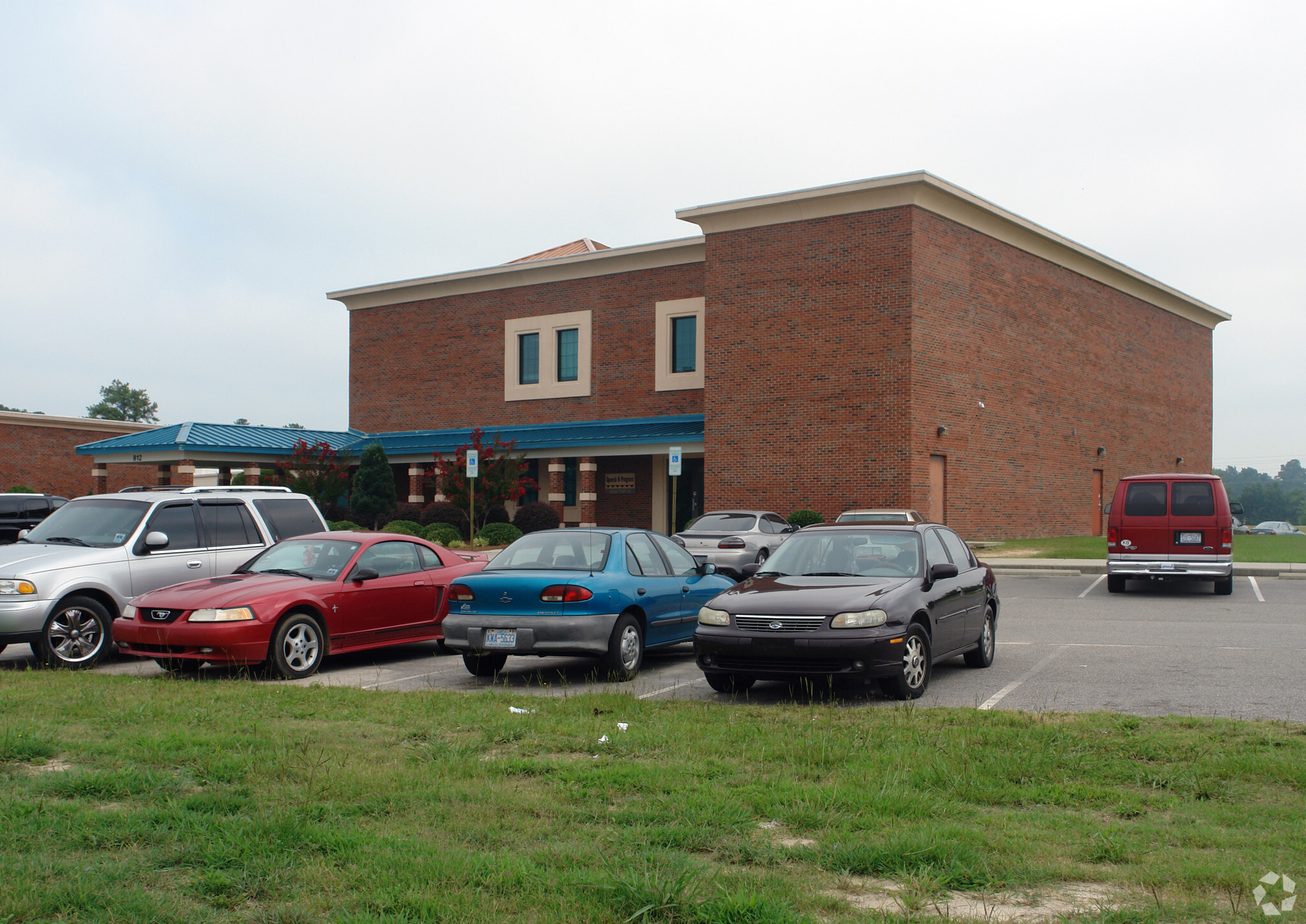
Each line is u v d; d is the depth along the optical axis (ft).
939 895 14.73
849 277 95.04
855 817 18.28
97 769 21.99
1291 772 20.79
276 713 28.40
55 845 16.72
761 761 22.71
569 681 36.17
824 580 34.04
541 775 21.79
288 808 18.63
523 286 130.82
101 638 40.93
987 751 23.03
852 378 94.48
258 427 131.34
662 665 40.65
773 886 14.76
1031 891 14.96
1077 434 121.60
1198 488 63.77
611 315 123.95
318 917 14.14
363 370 144.46
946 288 97.09
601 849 16.53
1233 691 31.78
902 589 32.35
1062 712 28.45
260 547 46.09
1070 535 119.55
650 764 22.25
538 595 35.06
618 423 120.37
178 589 37.78
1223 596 63.57
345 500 124.26
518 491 113.29
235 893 14.82
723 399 101.35
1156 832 17.56
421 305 139.64
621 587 36.32
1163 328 146.51
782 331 98.32
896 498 91.76
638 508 120.16
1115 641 43.96
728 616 31.96
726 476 100.78
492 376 133.28
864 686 34.24
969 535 99.96
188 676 36.65
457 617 35.99
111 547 42.09
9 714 27.99
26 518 70.44
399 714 28.22
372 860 15.89
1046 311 114.93
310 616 37.65
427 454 123.24
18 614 38.70
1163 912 13.94
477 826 17.78
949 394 97.14
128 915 13.89
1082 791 19.93
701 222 102.63
